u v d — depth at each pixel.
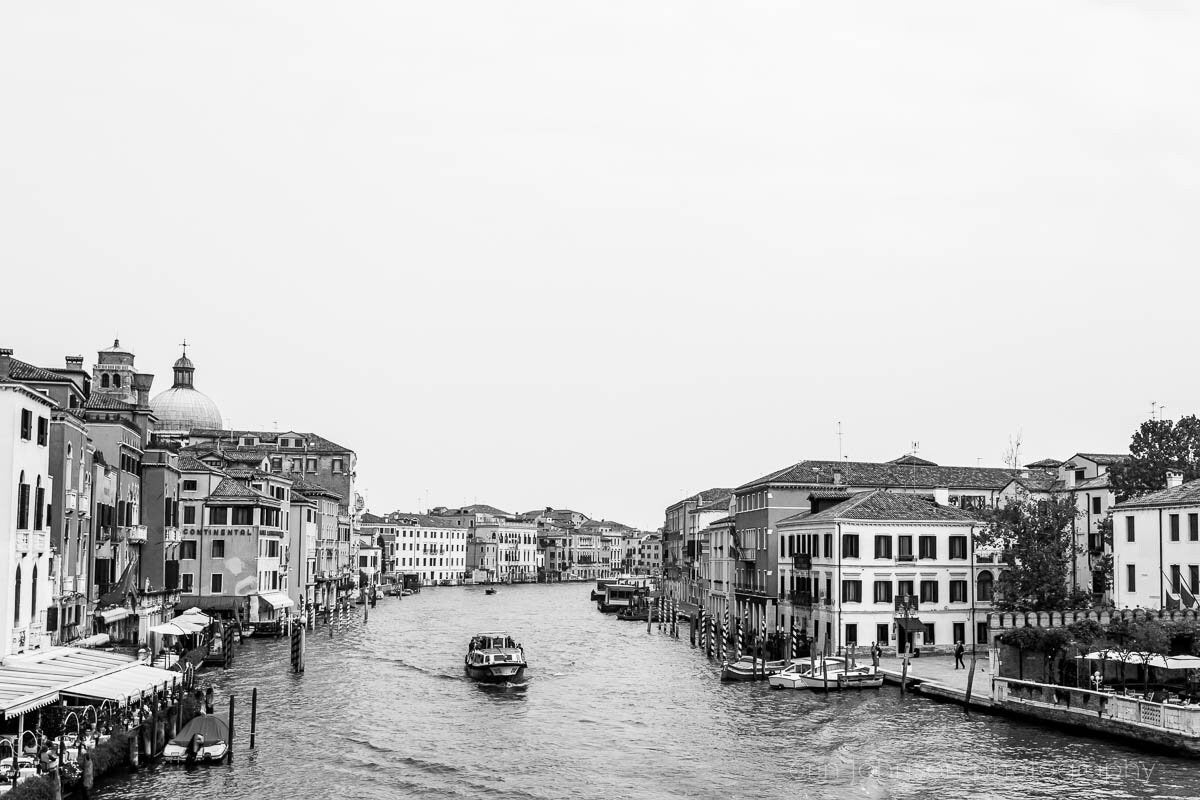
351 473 147.62
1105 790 36.56
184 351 130.38
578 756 43.69
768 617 78.12
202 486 88.56
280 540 96.56
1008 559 65.75
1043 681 52.41
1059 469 90.44
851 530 65.19
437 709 54.69
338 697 57.94
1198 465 73.50
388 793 38.00
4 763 33.84
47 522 46.25
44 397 44.47
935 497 75.12
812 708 52.47
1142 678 51.41
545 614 133.88
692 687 62.25
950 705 51.91
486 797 37.66
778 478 81.69
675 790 38.28
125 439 67.12
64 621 52.62
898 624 65.12
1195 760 40.00
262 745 44.88
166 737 42.19
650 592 151.50
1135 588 62.06
